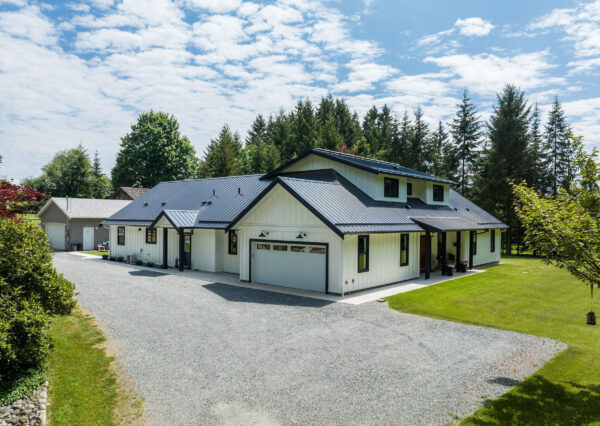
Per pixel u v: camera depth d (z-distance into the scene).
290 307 13.04
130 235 25.94
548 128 45.47
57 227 35.38
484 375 7.52
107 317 11.62
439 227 18.75
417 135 50.72
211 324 10.95
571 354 8.67
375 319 11.62
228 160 54.28
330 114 60.97
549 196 7.61
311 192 16.45
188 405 6.32
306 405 6.34
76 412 6.06
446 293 15.53
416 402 6.43
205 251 21.73
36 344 7.11
